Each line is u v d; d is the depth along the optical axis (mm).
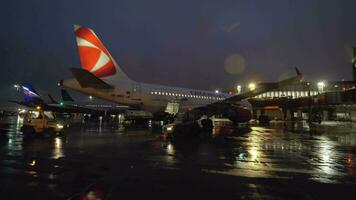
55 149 11805
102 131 22438
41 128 18578
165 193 5789
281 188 6262
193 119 21562
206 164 8836
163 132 20719
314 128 30516
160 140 15742
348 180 7043
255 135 20344
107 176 7145
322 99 43156
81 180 6734
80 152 11023
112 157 9914
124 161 9188
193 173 7578
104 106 51344
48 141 14844
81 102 53219
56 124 18844
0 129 22594
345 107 54188
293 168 8438
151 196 5582
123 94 23891
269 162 9359
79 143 14047
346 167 8656
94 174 7352
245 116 24719
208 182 6660
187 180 6836
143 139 16219
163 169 8031
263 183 6648
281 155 10891
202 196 5617
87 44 23016
